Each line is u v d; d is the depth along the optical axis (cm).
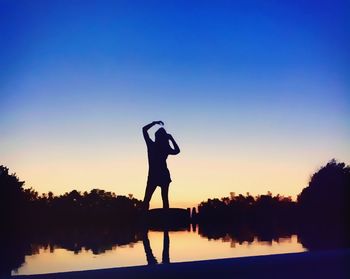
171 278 499
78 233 905
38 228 1007
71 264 528
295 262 544
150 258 561
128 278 489
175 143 983
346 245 653
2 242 761
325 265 555
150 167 990
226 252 604
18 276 460
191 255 580
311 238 771
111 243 733
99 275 482
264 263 532
